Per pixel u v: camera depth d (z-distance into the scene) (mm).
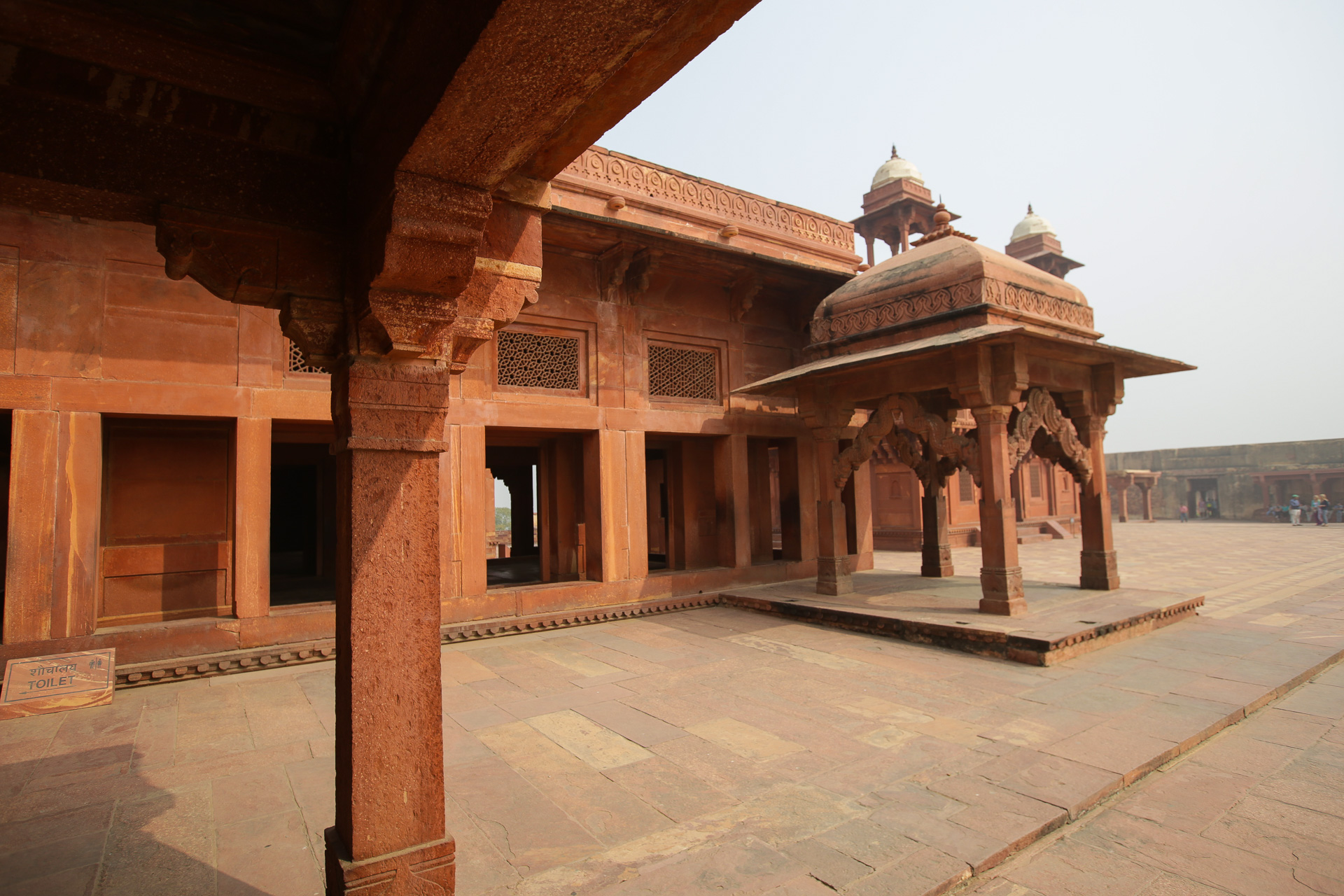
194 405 6105
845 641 7000
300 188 2355
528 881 2785
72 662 5277
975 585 9102
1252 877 2801
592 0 1337
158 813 3457
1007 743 4168
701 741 4316
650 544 14180
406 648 2367
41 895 2730
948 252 7758
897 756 4016
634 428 8875
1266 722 4629
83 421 5660
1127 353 7613
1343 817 3289
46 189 1958
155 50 2064
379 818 2270
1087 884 2785
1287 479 29172
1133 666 5785
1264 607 8617
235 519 6316
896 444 9695
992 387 7047
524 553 15156
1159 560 14305
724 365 9938
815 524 10742
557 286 8367
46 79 1929
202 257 2209
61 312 5629
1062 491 22984
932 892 2678
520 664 6367
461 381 7621
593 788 3666
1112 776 3664
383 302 2234
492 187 2154
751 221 10336
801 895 2664
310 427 7531
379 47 2033
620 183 8977
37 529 5449
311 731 4672
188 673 5922
